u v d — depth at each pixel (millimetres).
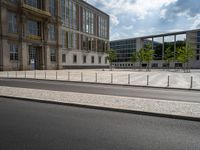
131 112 7457
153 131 5438
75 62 65312
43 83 18453
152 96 11516
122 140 4742
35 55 49000
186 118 6645
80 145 4414
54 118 6594
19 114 7051
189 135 5160
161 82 20031
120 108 7703
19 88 13656
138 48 97062
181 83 19109
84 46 70375
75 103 8570
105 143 4547
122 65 106625
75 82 20062
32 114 7074
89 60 73750
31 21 46656
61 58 56750
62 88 14711
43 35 50156
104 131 5371
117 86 16812
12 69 41344
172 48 90688
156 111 7273
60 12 56281
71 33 63000
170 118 6816
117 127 5738
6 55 39625
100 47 81500
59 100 9250
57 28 54688
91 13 74250
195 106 8250
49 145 4391
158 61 91500
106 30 86000
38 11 46375
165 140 4785
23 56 43625
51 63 52938
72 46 63531
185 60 53438
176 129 5637
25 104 8852
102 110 7891
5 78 23875
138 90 14203
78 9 66312
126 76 28688
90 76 28188
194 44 78875
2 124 5859
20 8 42219
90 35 73812
